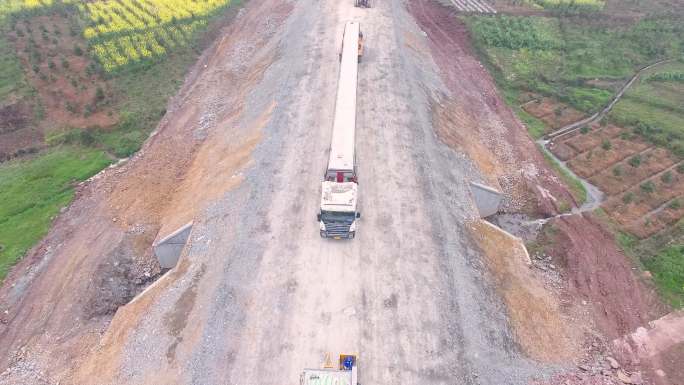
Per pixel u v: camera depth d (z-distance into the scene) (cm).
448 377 1709
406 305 1931
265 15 4881
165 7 4816
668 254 2562
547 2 5316
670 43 4688
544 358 1922
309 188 2486
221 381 1694
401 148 2775
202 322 1898
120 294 2388
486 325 1920
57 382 1942
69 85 3772
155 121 3547
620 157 3316
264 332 1834
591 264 2494
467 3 5359
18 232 2672
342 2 4691
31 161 3184
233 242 2225
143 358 1853
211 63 4231
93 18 4497
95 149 3294
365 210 2352
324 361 1741
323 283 2009
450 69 4106
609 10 5291
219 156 2973
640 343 2100
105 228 2691
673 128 3562
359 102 3144
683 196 2956
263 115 3141
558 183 3080
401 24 4397
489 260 2262
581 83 4162
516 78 4225
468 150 3100
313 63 3609
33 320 2233
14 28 4422
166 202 2864
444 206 2453
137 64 4044
